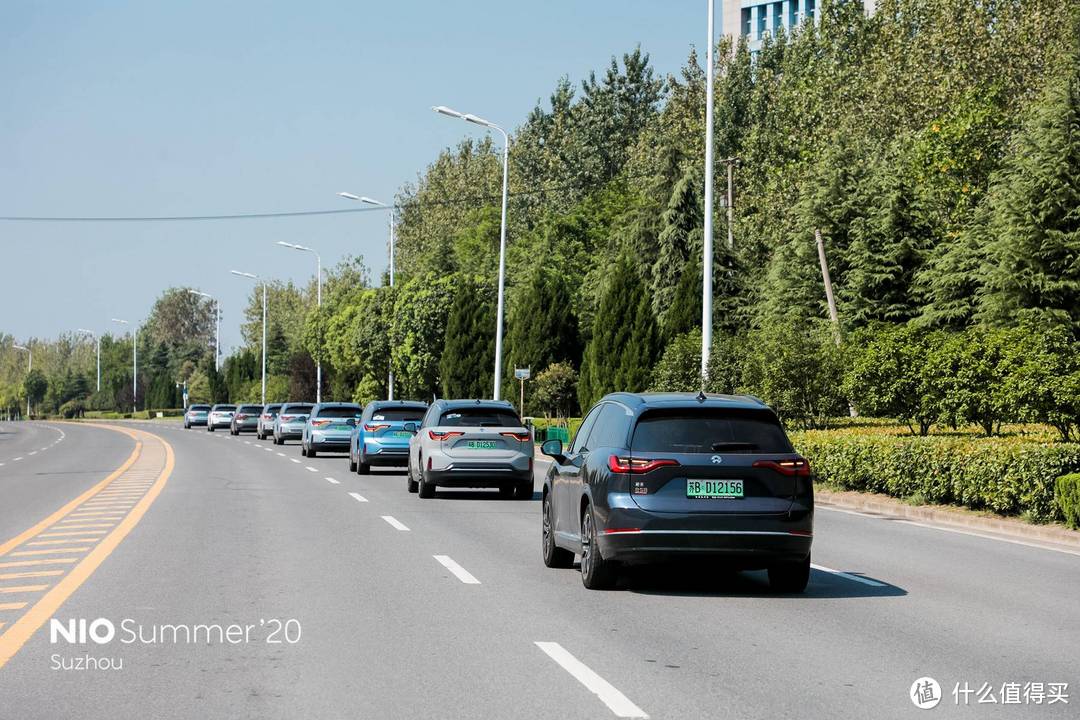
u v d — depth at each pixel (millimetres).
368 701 13375
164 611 19250
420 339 131375
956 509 37312
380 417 57031
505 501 42594
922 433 51688
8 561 25391
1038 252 76812
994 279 77625
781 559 21391
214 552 27016
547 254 149875
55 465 69812
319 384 166375
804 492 21641
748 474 21422
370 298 140500
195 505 39844
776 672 14969
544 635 17391
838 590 22281
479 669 15062
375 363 140375
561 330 118375
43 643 16656
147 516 35844
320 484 50812
